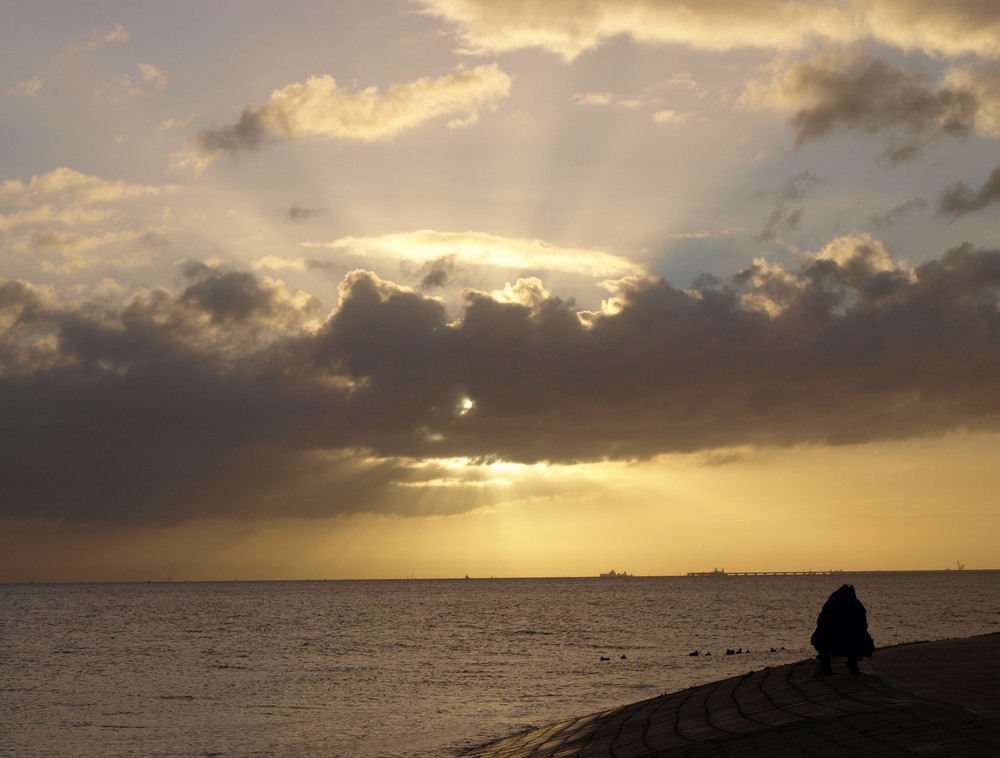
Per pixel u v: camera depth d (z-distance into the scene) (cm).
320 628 13712
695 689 3512
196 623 15212
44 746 4125
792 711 2236
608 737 2828
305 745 4019
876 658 3133
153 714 5075
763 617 15475
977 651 3350
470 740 4025
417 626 14125
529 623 14588
